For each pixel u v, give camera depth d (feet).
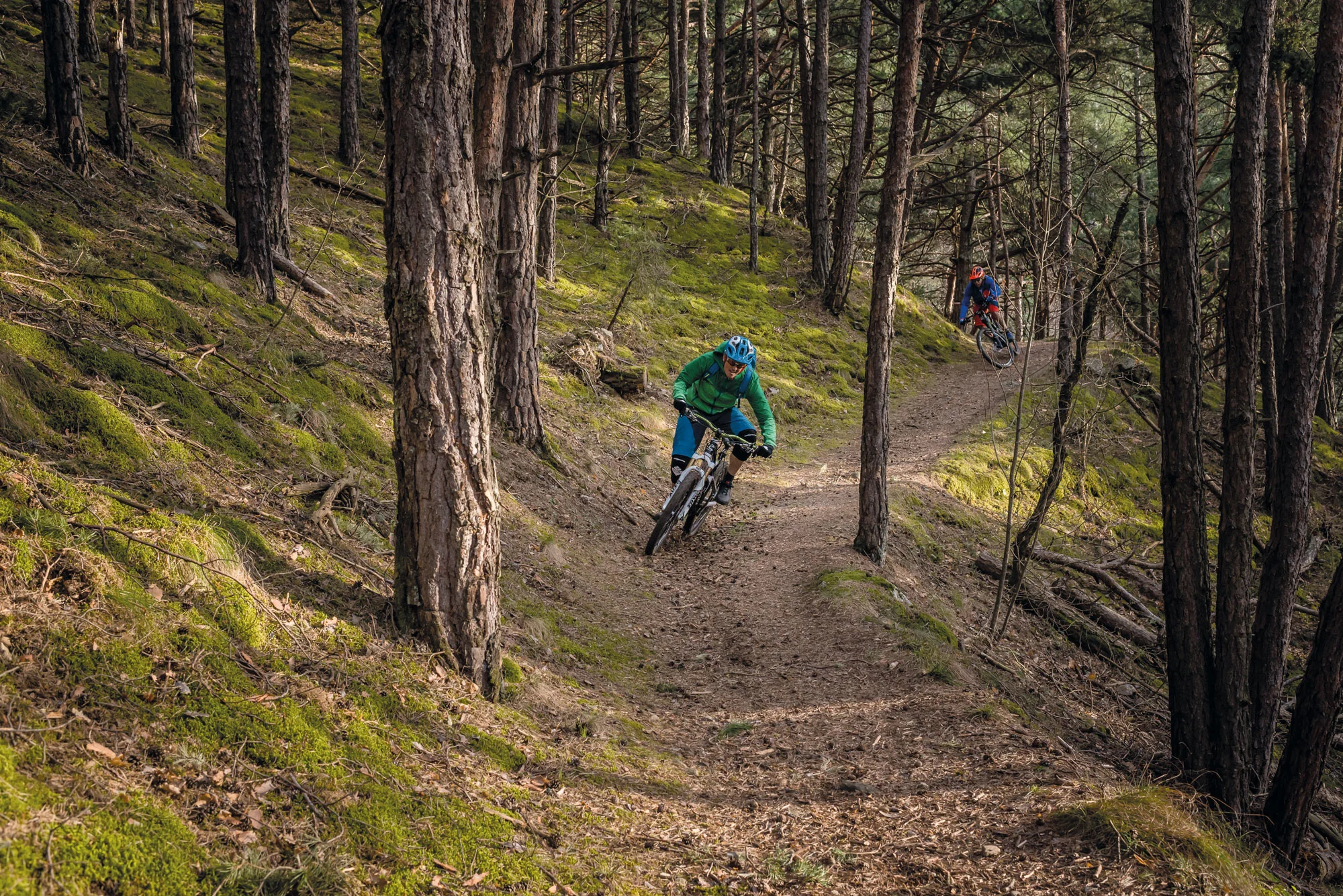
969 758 15.96
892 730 17.49
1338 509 60.49
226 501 15.39
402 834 10.12
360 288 39.65
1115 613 36.04
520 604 20.18
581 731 15.14
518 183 30.30
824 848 12.59
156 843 7.96
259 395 20.80
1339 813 24.82
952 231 104.58
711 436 29.71
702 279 72.54
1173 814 13.01
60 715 8.67
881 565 30.07
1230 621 19.33
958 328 89.20
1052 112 45.09
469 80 13.69
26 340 15.28
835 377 64.13
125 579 10.82
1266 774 19.49
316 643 12.78
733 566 29.32
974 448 51.16
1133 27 60.03
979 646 27.37
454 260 13.62
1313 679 17.57
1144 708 28.68
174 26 43.70
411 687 13.23
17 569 9.84
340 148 63.10
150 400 16.74
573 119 94.38
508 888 10.07
